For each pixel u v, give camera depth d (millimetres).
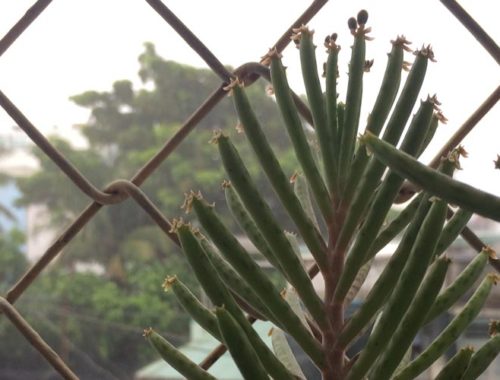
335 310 168
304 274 162
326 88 169
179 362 167
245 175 157
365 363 157
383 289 159
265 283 158
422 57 154
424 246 145
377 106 161
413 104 156
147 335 169
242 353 146
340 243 168
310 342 163
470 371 161
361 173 167
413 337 153
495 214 125
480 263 169
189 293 169
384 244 171
